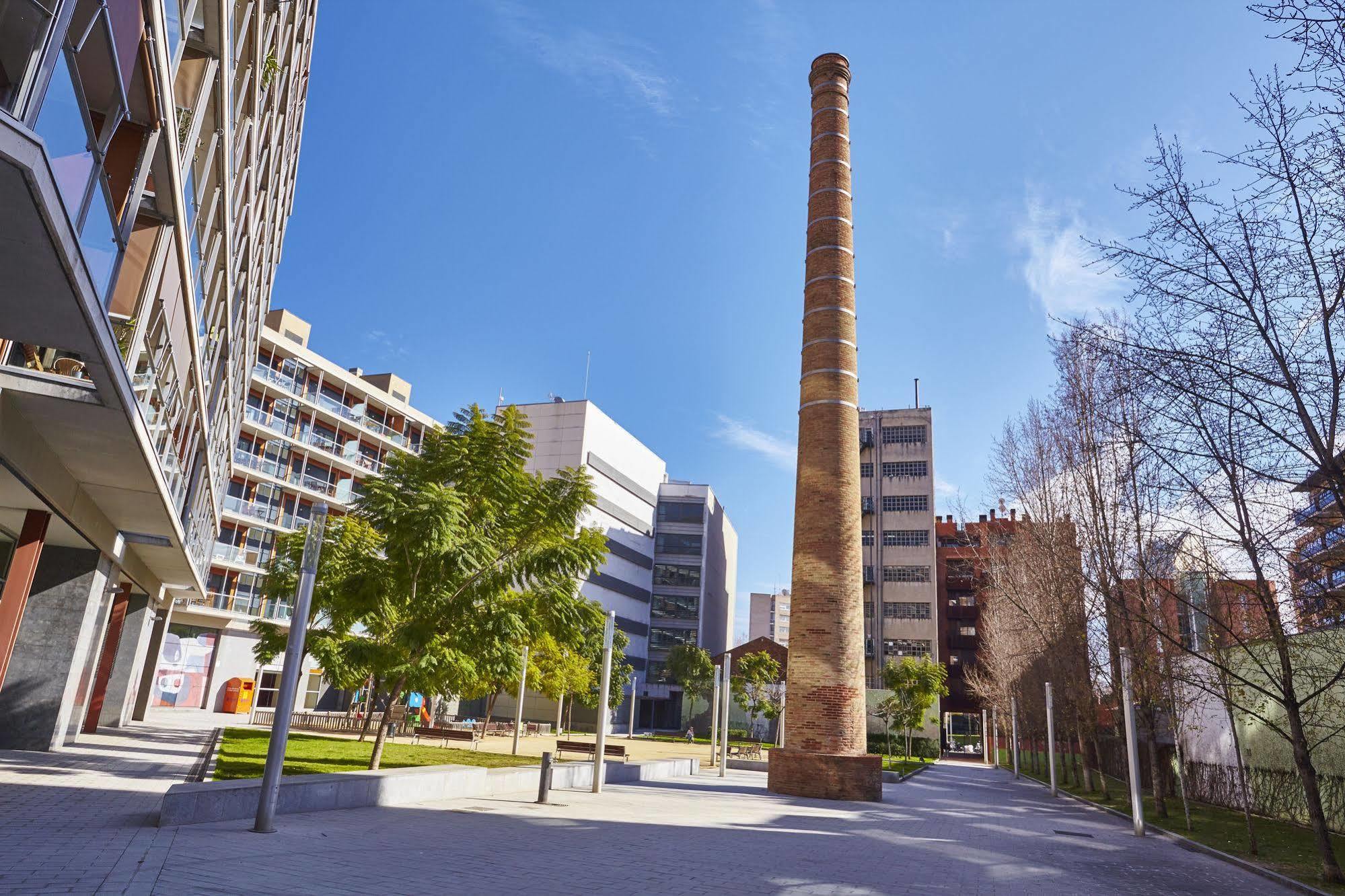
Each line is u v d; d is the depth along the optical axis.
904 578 75.94
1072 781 40.25
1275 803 24.48
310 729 34.81
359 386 55.12
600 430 79.19
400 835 10.98
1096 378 26.09
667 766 27.45
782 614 171.25
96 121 7.11
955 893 10.12
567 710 73.56
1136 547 22.75
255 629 24.56
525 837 11.75
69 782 12.91
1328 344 12.14
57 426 11.30
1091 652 30.36
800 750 24.11
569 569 18.75
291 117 21.44
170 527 17.72
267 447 49.22
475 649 17.20
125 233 8.45
